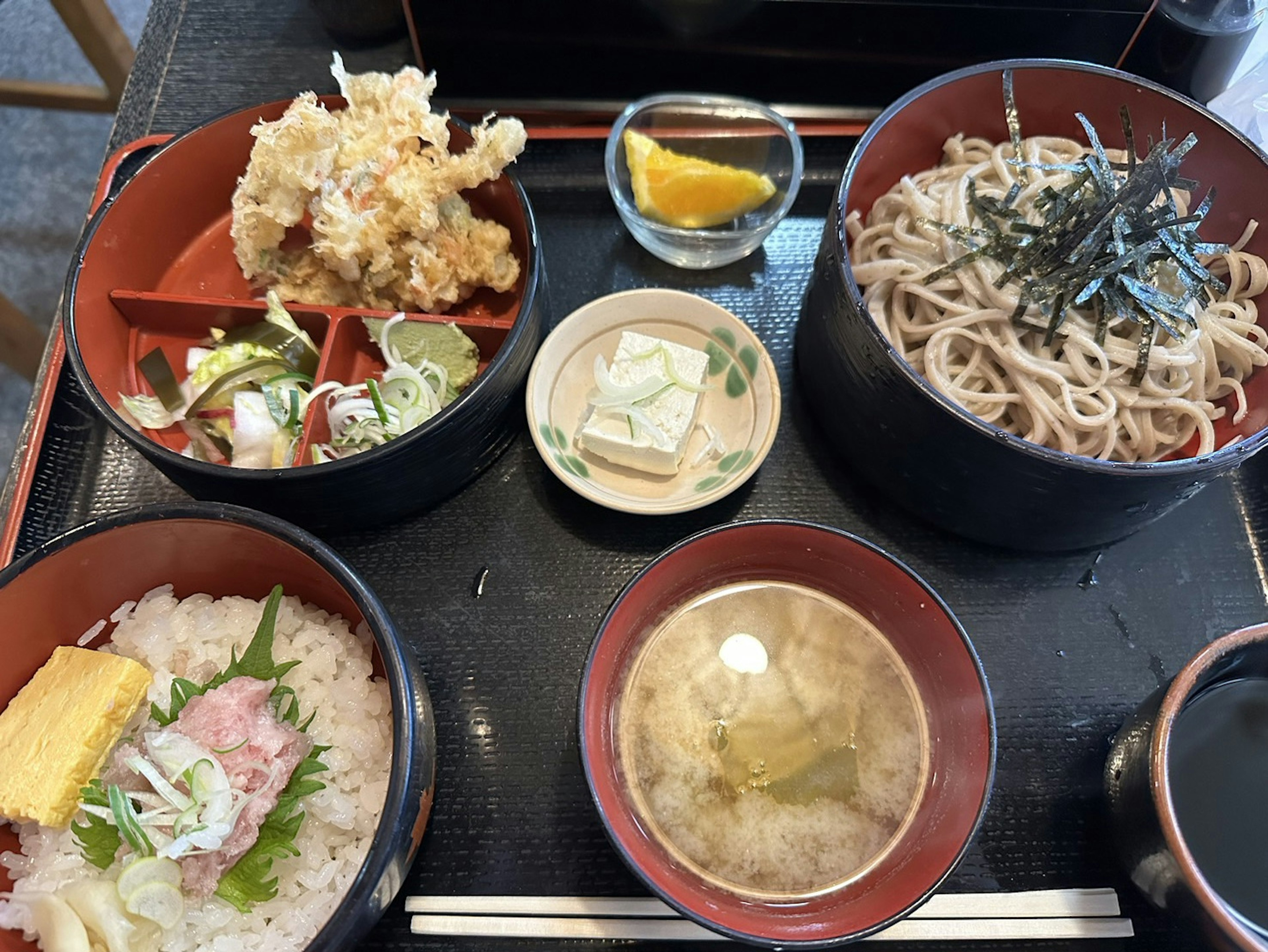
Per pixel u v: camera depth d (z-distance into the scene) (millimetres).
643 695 279
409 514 315
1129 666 293
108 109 541
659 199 347
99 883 233
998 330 308
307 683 266
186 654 269
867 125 376
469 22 343
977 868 265
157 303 325
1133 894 261
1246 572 307
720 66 361
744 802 264
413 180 312
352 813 250
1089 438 303
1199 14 333
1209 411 300
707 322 330
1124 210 277
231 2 406
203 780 234
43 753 243
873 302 324
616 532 313
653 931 254
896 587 271
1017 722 286
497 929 255
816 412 328
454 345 326
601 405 313
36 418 321
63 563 247
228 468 266
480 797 274
